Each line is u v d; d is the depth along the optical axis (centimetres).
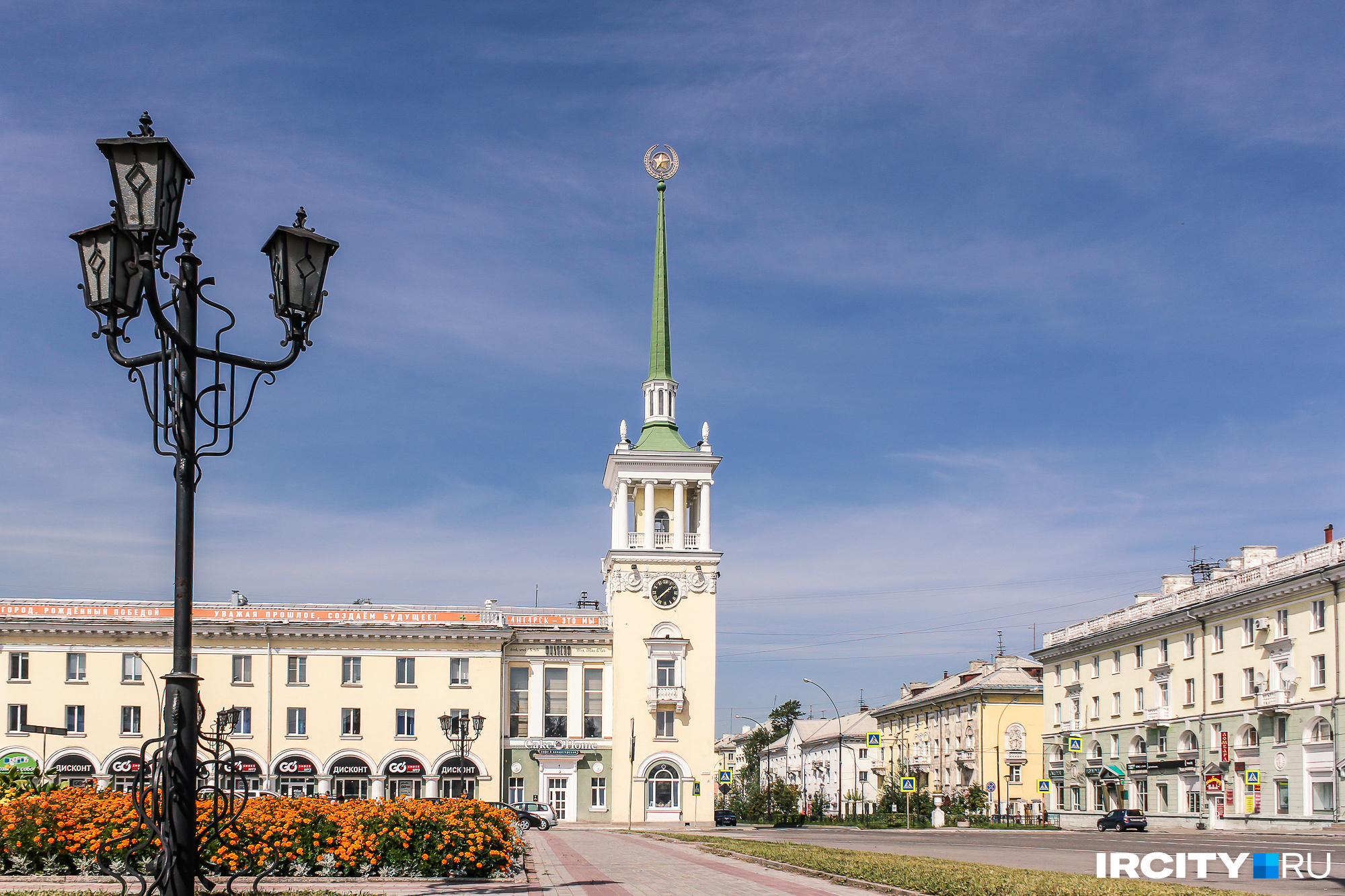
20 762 7150
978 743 10156
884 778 13288
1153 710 7544
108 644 7681
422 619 8056
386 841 2397
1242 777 6556
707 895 2272
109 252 1197
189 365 1186
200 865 1499
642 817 8069
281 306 1272
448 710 7962
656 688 8156
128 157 1132
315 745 7794
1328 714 5791
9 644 7594
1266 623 6359
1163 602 7644
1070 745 8300
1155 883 2220
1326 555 5944
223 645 7825
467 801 2688
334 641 7944
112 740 7569
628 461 8456
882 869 2602
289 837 2361
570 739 8212
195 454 1191
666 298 9069
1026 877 2344
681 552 8388
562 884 2539
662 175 9338
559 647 8344
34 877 2186
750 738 18500
